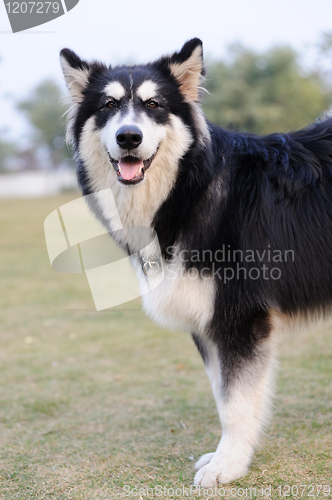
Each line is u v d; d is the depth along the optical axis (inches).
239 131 122.3
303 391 148.0
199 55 112.7
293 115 1128.2
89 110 114.6
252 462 109.0
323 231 105.7
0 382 170.9
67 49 115.5
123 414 141.2
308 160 108.1
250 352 102.4
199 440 123.1
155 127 106.7
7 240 551.5
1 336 226.7
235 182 107.3
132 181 105.3
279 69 1114.7
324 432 121.0
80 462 113.8
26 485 103.7
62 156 1717.5
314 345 192.7
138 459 114.3
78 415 142.1
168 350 201.0
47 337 224.2
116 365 185.6
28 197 1418.6
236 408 101.1
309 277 106.7
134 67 116.9
